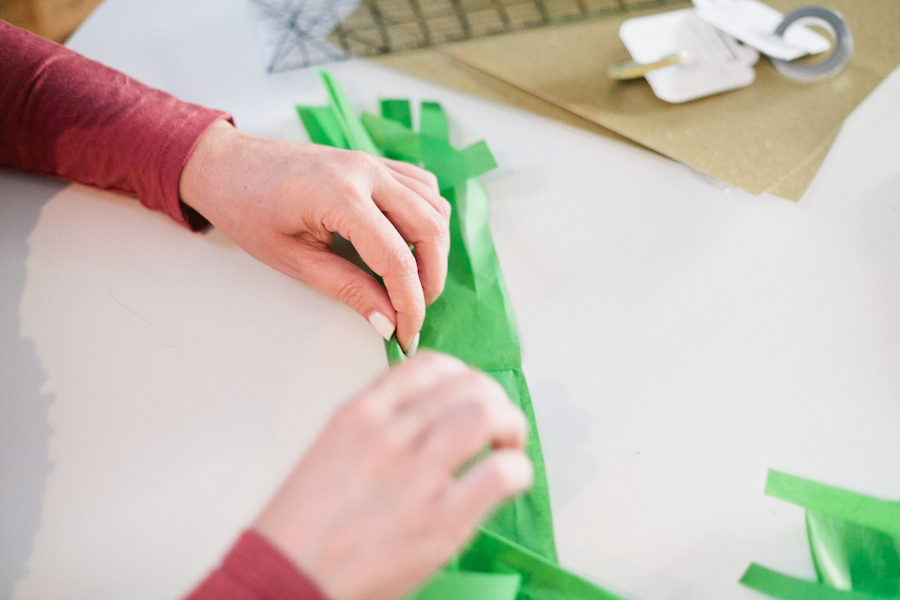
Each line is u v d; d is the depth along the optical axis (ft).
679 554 1.25
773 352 1.49
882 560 1.23
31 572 1.22
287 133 1.86
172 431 1.36
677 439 1.37
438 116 1.90
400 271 1.40
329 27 2.10
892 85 1.91
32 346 1.48
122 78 1.70
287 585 0.82
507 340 1.49
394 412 0.94
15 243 1.63
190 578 1.22
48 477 1.32
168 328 1.50
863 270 1.61
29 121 1.60
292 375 1.44
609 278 1.60
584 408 1.41
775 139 1.83
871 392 1.43
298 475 0.91
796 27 1.99
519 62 2.01
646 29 2.05
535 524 1.27
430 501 0.87
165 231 1.67
